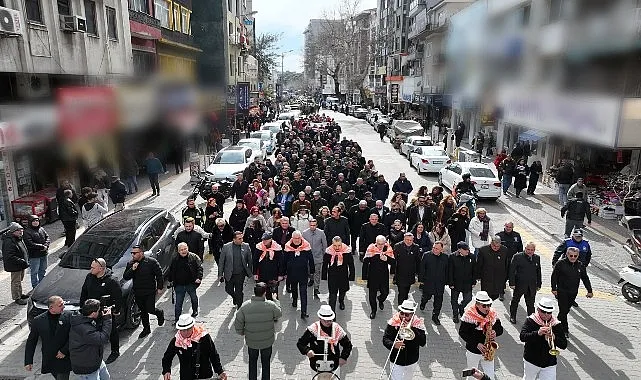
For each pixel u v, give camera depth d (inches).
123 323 328.2
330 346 238.4
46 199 577.9
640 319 374.6
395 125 1423.5
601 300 406.6
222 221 427.8
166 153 949.8
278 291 411.8
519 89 851.4
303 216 445.1
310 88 5457.7
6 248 367.2
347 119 2559.1
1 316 357.7
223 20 1552.7
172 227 437.7
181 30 1293.1
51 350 243.9
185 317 236.2
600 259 495.8
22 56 560.4
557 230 599.5
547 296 412.2
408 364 244.4
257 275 362.6
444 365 305.6
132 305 338.3
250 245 418.9
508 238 383.2
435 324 358.6
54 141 556.4
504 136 1101.1
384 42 2893.7
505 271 357.4
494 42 995.9
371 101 3127.5
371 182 615.5
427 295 361.4
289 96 5659.5
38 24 591.5
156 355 310.3
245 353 314.8
